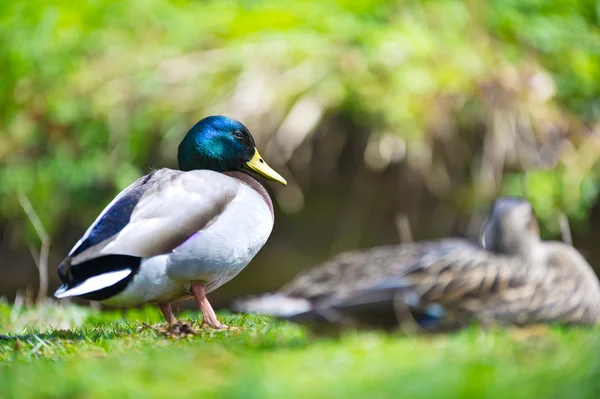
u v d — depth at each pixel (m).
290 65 14.28
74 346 5.91
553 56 15.06
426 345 5.39
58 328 7.78
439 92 14.04
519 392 4.25
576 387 4.27
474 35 15.09
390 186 14.05
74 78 14.82
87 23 15.45
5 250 14.27
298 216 14.20
